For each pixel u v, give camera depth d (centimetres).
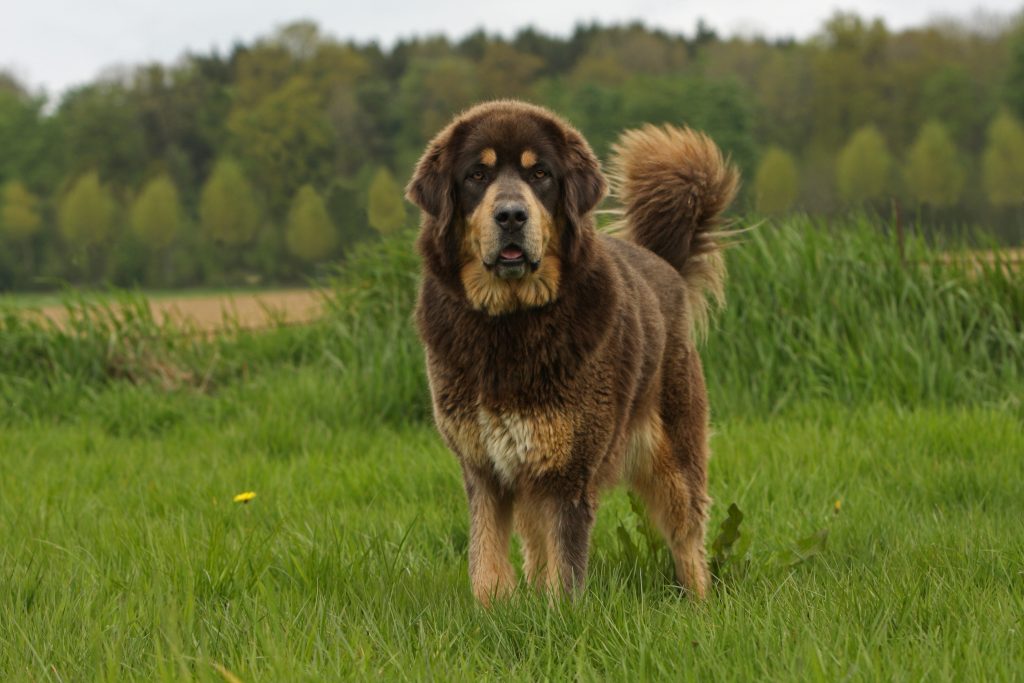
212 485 765
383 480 762
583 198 547
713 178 703
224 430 981
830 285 1078
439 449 852
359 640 422
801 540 564
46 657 413
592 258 542
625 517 672
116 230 3759
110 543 588
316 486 752
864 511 657
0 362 1162
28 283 1661
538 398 512
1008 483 697
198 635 438
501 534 538
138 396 1073
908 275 1083
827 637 410
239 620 453
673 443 605
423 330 550
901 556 547
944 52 6444
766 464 770
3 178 5294
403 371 1034
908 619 440
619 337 537
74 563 544
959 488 704
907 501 679
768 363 1010
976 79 6197
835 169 4544
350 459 851
